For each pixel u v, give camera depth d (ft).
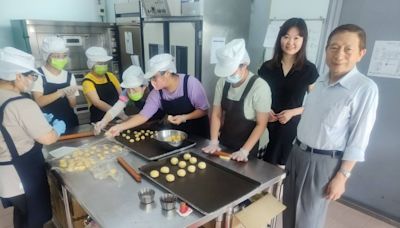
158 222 3.28
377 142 7.29
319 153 4.30
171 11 8.98
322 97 4.24
